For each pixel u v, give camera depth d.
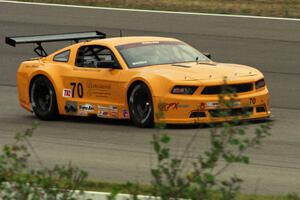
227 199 17.62
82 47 39.84
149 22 64.31
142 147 32.34
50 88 40.16
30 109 41.22
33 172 18.47
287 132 34.84
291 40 57.38
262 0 69.25
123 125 37.47
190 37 59.72
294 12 65.44
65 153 31.64
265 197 23.62
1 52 58.56
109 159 30.34
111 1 71.19
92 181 25.11
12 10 69.38
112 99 37.84
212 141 17.19
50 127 37.97
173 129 35.25
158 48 38.81
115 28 63.38
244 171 27.78
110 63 37.94
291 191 25.14
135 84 36.53
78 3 71.44
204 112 35.31
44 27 64.44
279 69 50.69
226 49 56.19
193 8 68.25
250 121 37.16
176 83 35.12
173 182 16.98
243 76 36.06
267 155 30.30
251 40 57.88
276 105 42.19
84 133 35.88
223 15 64.69
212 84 35.38
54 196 17.98
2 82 51.12
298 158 29.91
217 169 27.95
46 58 41.47
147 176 27.44
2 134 36.50
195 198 16.80
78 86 39.22
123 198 22.41
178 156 30.08
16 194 17.94
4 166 20.23
